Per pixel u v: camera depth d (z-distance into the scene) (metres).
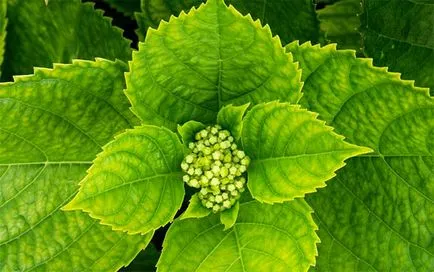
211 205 0.19
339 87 0.20
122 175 0.17
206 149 0.19
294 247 0.18
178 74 0.19
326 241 0.22
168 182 0.19
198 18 0.18
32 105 0.21
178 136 0.20
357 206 0.22
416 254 0.22
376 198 0.22
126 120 0.22
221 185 0.19
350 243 0.22
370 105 0.20
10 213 0.22
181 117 0.20
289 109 0.17
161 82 0.19
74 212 0.22
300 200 0.19
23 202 0.22
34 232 0.22
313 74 0.20
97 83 0.21
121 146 0.17
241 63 0.19
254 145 0.19
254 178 0.19
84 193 0.17
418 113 0.20
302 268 0.18
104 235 0.22
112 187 0.17
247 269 0.19
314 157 0.17
